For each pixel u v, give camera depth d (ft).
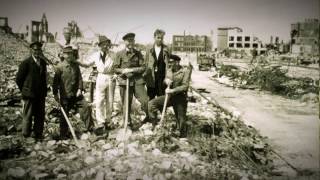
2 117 22.56
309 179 16.93
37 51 19.01
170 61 20.98
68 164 17.03
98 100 21.25
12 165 16.69
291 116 28.35
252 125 25.17
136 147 19.04
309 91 38.37
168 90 19.99
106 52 21.44
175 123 22.59
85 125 20.30
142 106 21.53
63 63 19.60
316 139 22.38
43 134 20.44
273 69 46.37
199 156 18.48
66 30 34.86
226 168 17.37
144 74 21.88
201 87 42.52
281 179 16.80
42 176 15.61
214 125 22.31
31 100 18.88
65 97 19.70
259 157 18.80
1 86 30.42
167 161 17.37
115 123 22.71
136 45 30.04
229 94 38.11
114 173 16.21
